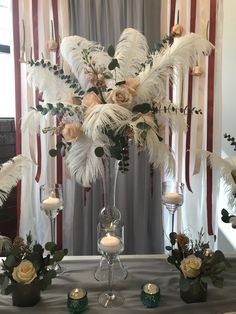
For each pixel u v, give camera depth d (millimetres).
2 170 1104
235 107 1840
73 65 1156
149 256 1223
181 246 1002
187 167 1817
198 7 1657
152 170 1901
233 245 1842
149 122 979
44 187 1232
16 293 923
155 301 923
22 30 1662
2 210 1925
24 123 1133
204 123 1756
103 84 1062
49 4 1664
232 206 1202
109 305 942
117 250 955
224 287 1026
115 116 911
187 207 1889
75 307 901
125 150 1012
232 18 1765
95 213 1877
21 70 1693
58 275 1095
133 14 1786
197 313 919
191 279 927
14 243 990
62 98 1117
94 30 1776
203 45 1041
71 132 977
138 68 1118
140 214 1938
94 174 1039
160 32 1814
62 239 1896
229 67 1811
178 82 1696
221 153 1845
